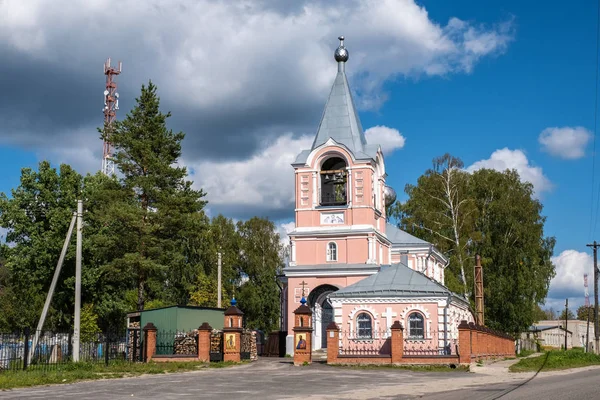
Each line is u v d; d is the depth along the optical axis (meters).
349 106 52.50
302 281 49.78
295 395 22.12
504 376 31.62
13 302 59.12
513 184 75.00
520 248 71.56
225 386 25.06
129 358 39.47
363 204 49.88
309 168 51.19
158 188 47.34
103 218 44.66
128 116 48.16
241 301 80.00
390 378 29.64
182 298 71.88
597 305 63.44
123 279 50.91
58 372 29.66
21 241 51.91
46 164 52.22
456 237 69.75
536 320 80.00
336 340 37.47
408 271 44.28
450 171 74.81
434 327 41.22
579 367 40.62
